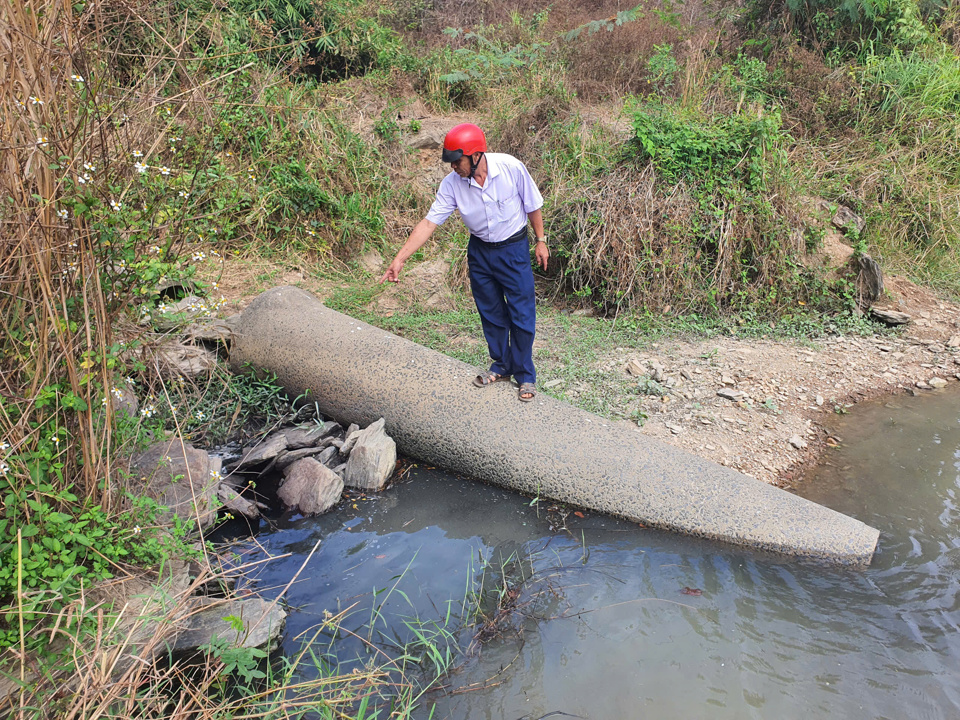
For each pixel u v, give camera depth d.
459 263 6.66
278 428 4.59
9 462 2.57
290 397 4.84
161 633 2.46
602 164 6.86
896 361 5.60
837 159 7.67
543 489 3.95
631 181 6.51
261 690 2.71
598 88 8.68
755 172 6.33
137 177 2.91
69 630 2.52
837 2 8.68
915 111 7.86
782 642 2.93
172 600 2.81
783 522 3.55
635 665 2.83
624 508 3.77
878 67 8.13
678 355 5.52
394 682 2.75
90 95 2.66
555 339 5.80
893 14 8.66
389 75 8.41
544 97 8.20
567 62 9.30
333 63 8.34
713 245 6.37
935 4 8.93
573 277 6.46
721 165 6.46
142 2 3.37
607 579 3.33
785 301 6.23
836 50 8.57
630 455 3.92
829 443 4.52
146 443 3.31
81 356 2.70
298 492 3.92
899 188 7.33
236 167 6.37
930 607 3.11
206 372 4.73
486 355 5.27
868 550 3.40
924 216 7.20
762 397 4.92
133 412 3.80
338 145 7.18
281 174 6.58
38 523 2.66
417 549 3.57
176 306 4.79
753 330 6.01
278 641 2.94
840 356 5.65
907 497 3.94
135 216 2.77
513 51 9.31
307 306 4.99
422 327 5.80
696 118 7.25
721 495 3.70
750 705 2.63
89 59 2.77
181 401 4.41
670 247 6.18
